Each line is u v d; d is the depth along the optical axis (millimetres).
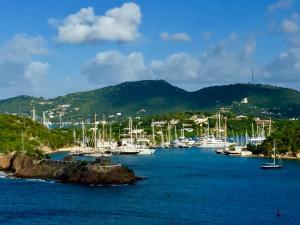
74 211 134125
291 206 141125
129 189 171750
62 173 195750
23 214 130625
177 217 126375
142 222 120750
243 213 131375
